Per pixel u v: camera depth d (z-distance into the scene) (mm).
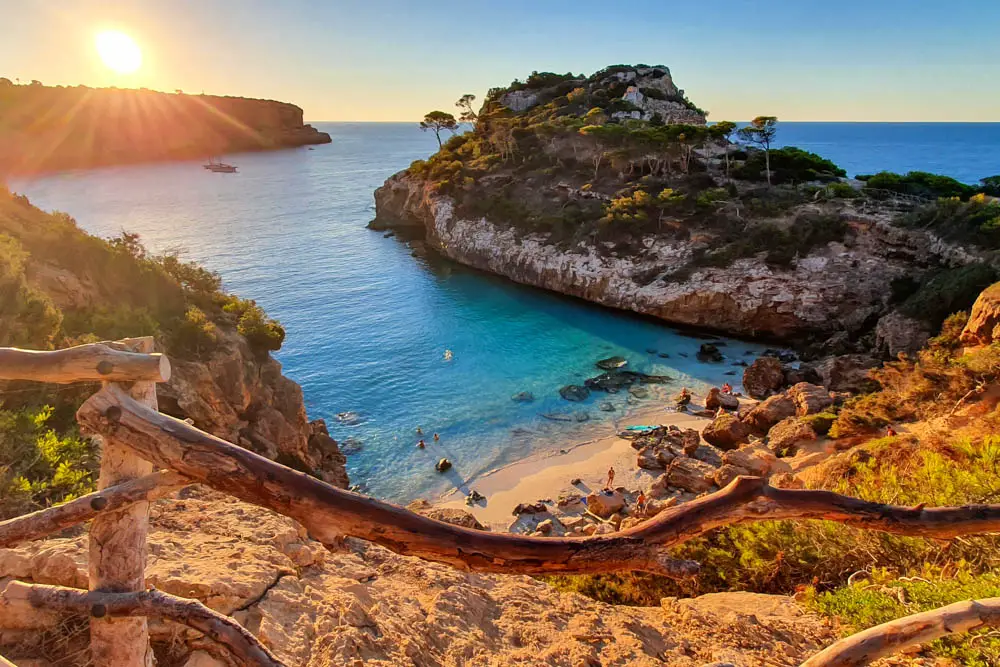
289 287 72312
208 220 111812
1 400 10781
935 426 22906
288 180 180500
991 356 25094
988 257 45438
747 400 41781
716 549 11383
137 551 2797
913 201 62094
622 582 11648
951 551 8070
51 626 4496
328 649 5648
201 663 4516
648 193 74500
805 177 77875
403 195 105688
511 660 6551
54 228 24891
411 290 71938
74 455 9047
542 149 95750
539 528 27078
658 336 56031
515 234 77125
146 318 22844
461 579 8695
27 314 15719
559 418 40031
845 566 9336
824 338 52344
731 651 7062
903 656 5719
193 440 2426
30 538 2602
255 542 7582
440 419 40156
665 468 32781
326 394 44219
